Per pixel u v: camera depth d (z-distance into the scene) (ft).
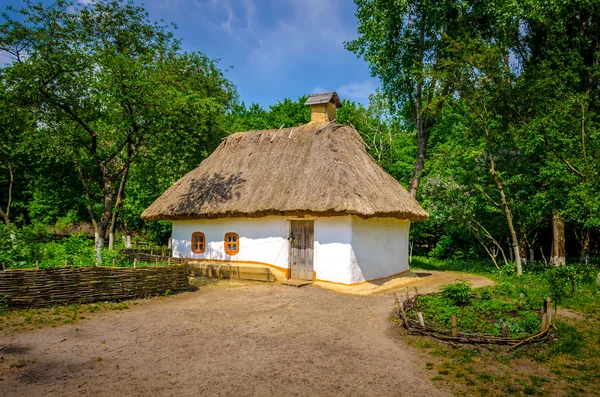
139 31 68.90
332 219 40.24
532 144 48.06
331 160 42.78
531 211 50.98
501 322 22.77
